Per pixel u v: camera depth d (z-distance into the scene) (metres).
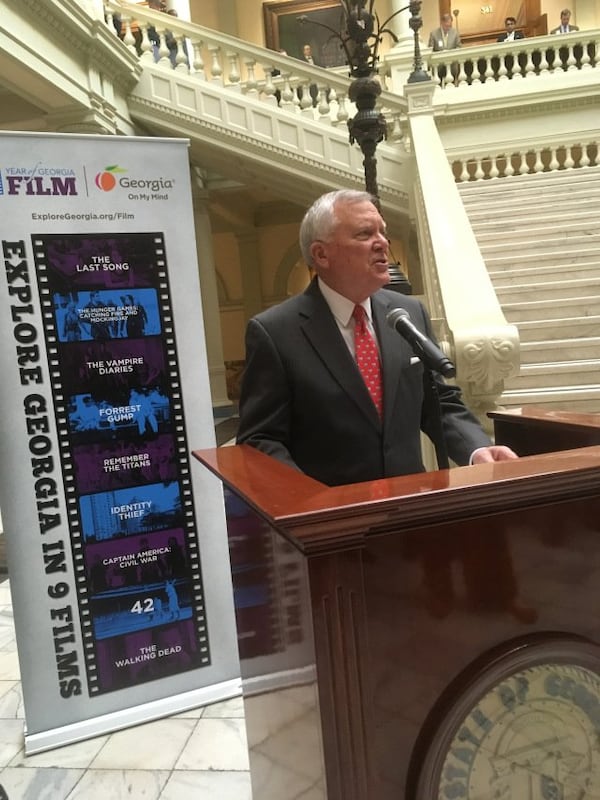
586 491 1.00
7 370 2.15
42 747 2.25
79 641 2.31
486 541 0.96
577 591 1.02
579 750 1.01
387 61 9.80
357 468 1.61
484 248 6.24
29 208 2.12
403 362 1.67
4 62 5.41
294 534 0.84
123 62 7.22
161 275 2.32
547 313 5.02
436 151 6.69
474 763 0.96
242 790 1.99
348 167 7.79
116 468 2.31
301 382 1.60
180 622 2.45
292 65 7.84
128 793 2.01
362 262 1.56
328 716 0.90
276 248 14.41
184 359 2.38
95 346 2.25
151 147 2.26
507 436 1.74
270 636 1.20
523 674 0.97
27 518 2.22
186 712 2.44
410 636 0.93
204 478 2.44
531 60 9.87
